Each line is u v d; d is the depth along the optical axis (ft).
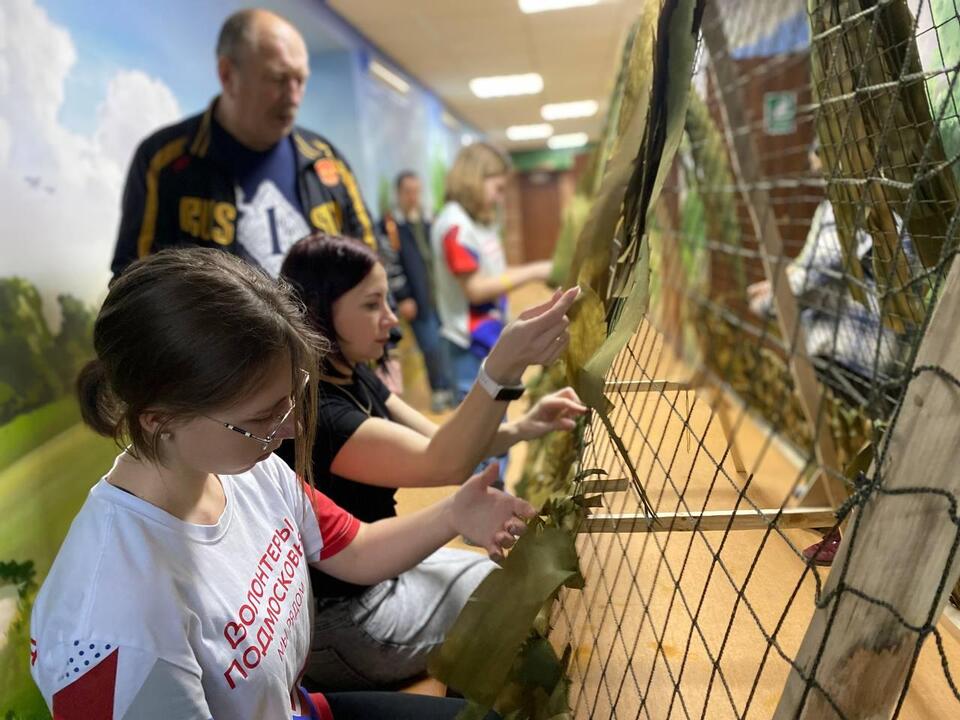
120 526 1.83
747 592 2.42
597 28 10.53
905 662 1.22
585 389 1.79
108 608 1.71
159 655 1.72
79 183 4.83
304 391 2.05
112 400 1.92
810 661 1.27
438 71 13.56
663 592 2.51
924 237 1.98
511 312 16.35
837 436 4.13
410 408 4.11
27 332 4.17
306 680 3.29
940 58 2.17
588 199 5.36
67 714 1.71
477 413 2.79
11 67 4.17
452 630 2.15
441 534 2.66
